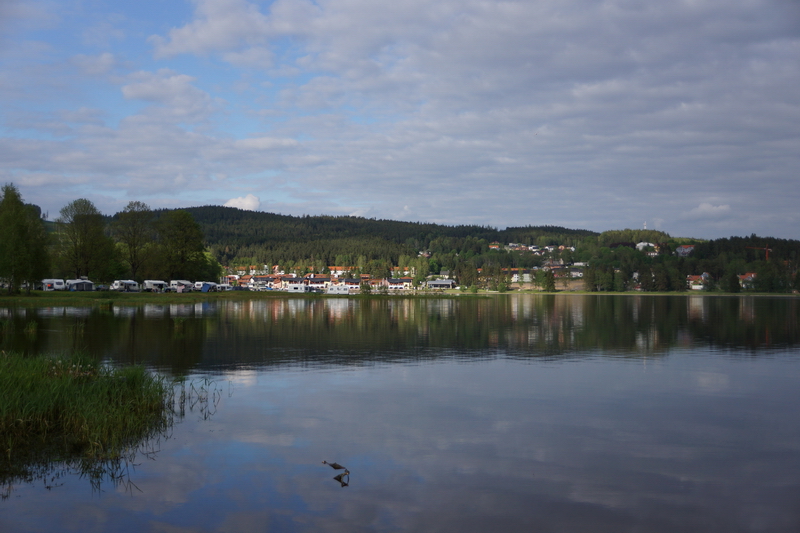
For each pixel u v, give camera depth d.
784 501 11.73
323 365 27.70
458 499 11.71
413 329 47.56
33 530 10.26
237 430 16.33
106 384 18.98
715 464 13.88
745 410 19.08
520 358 30.78
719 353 33.31
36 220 82.56
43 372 19.95
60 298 78.38
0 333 37.69
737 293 191.75
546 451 14.74
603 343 38.19
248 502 11.50
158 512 11.05
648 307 94.62
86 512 11.02
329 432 16.20
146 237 106.38
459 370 26.67
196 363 27.62
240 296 115.69
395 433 16.17
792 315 70.62
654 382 23.89
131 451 14.49
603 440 15.70
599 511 11.21
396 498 11.73
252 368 26.53
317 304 95.00
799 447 15.19
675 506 11.46
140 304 77.62
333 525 10.50
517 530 10.36
